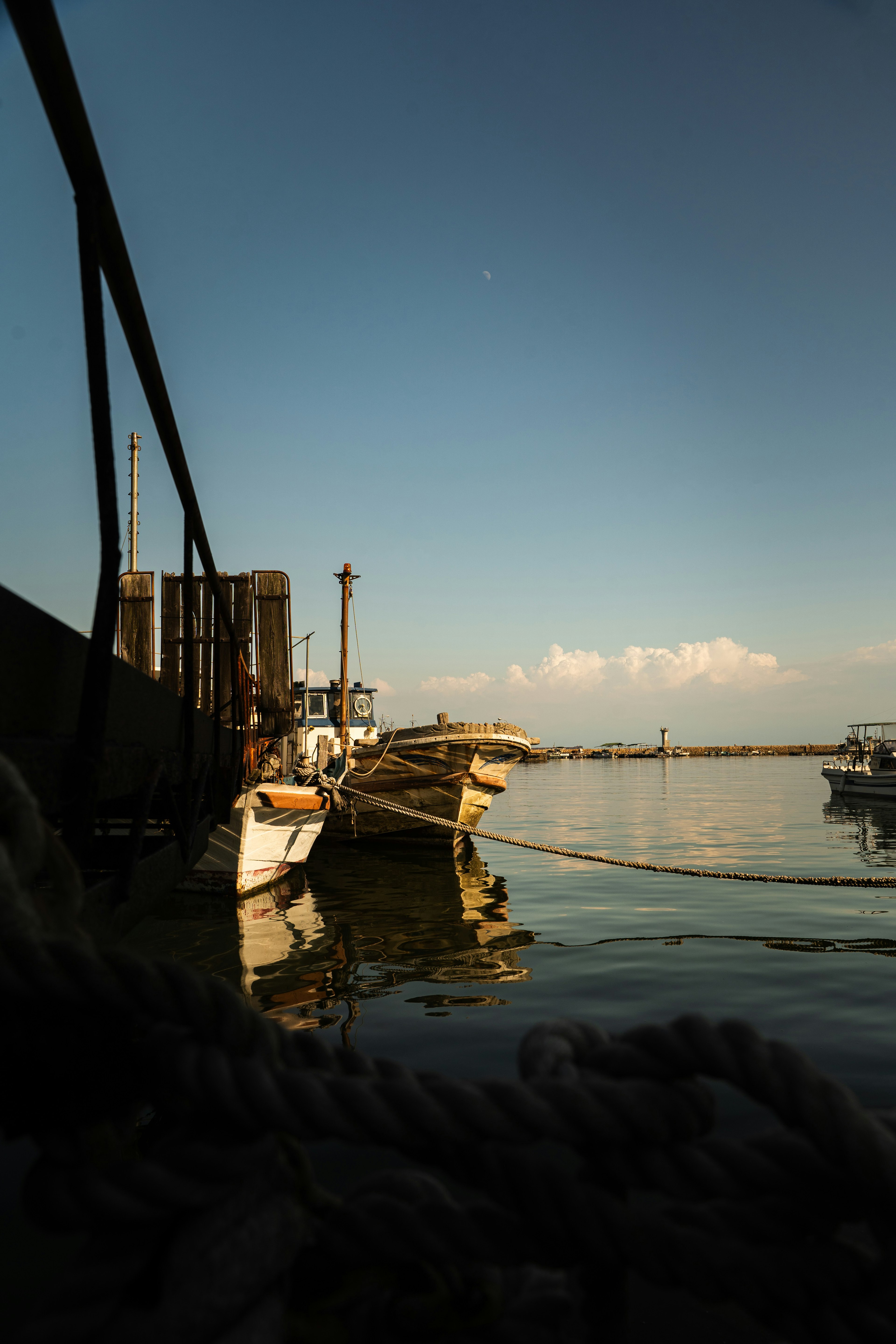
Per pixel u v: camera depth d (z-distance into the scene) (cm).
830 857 1540
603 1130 74
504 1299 96
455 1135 75
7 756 113
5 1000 76
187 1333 73
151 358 215
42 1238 278
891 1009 585
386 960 764
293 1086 75
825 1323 74
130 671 207
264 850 1184
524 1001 620
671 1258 75
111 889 206
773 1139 77
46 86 123
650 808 2928
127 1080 82
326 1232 88
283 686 1207
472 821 1777
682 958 754
